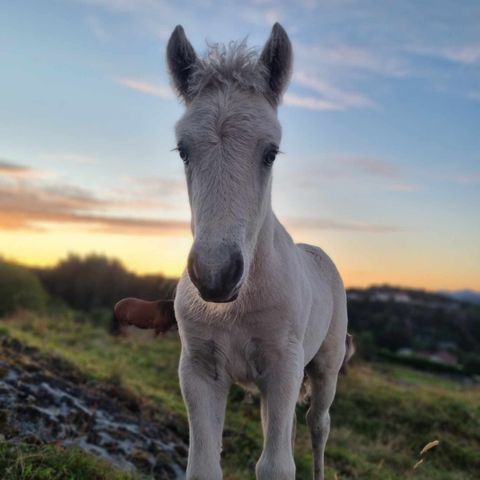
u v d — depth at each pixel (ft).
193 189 2.67
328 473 6.09
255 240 2.78
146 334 12.25
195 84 2.88
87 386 5.99
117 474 3.93
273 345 3.15
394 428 8.89
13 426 4.09
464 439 8.84
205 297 2.48
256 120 2.69
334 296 4.27
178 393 8.41
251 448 6.26
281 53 2.95
